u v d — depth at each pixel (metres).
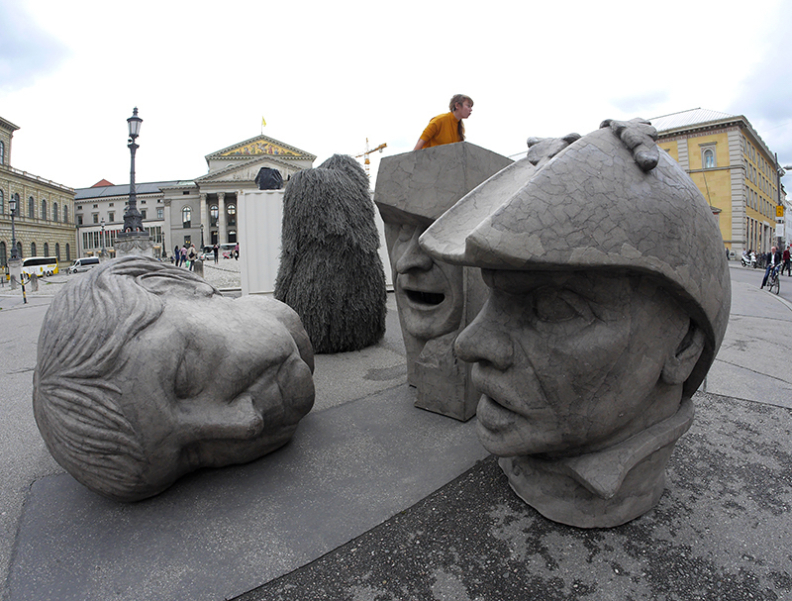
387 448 2.37
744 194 30.75
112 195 72.62
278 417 2.17
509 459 1.98
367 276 4.53
